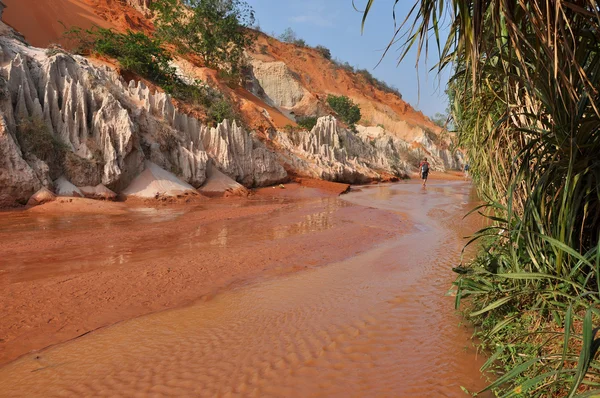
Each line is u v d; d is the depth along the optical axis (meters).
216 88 36.06
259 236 11.50
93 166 16.83
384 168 49.16
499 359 3.94
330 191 27.67
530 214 3.95
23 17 36.00
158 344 4.73
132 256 8.79
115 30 42.72
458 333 4.75
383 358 4.18
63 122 17.00
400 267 8.14
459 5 2.34
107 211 14.77
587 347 2.17
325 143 41.28
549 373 2.59
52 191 15.44
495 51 3.37
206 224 13.23
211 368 4.09
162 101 22.55
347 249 10.01
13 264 7.90
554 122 3.43
